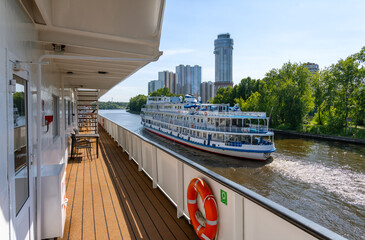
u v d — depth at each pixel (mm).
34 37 2736
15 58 1989
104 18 3084
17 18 2088
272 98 48906
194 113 26812
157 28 3330
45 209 2826
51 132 4129
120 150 8961
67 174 5789
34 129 2625
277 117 48250
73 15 2910
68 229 3170
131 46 3598
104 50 3621
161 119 36031
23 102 2289
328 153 25484
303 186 16297
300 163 21375
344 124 39219
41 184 2812
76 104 13328
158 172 4641
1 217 1585
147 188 4758
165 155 4223
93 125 13820
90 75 6199
